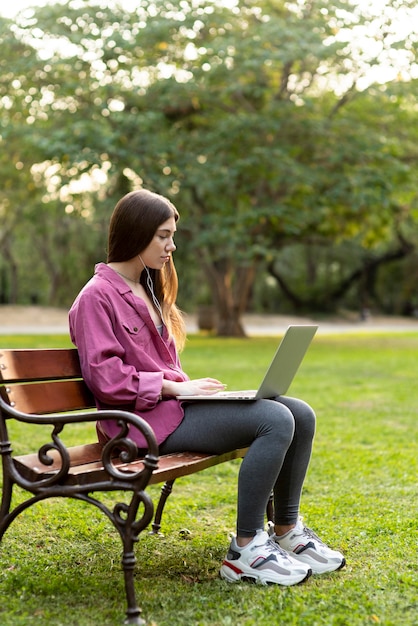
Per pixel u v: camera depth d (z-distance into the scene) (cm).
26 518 420
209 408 327
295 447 336
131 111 2097
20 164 2430
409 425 771
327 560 335
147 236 333
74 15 1955
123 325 326
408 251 4253
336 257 4528
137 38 1883
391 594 307
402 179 2116
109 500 467
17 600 298
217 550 371
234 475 548
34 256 4800
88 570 339
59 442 290
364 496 484
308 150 2177
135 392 316
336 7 1847
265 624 276
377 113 2159
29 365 315
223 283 2556
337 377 1229
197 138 2108
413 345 2170
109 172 1994
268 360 1518
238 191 2188
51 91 2084
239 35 2041
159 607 294
